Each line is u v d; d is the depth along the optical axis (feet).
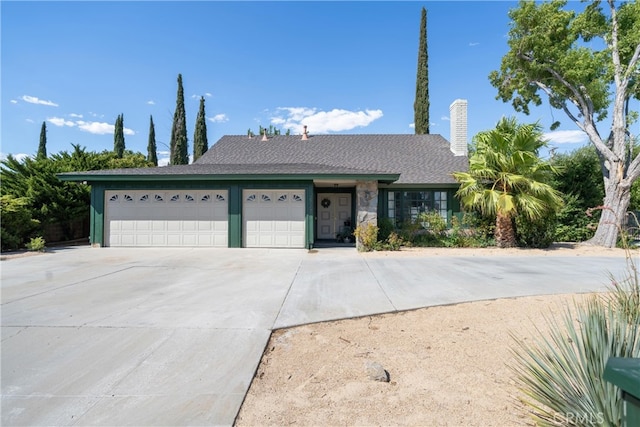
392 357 10.74
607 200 42.42
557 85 46.80
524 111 51.62
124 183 39.52
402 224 43.09
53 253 34.76
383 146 56.13
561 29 43.21
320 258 31.60
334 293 18.49
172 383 9.08
